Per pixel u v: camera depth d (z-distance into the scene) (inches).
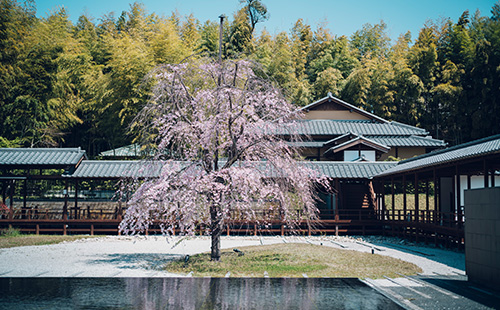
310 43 2277.3
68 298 331.3
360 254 575.5
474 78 1421.0
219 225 493.4
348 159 1097.4
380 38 2351.1
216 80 524.1
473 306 308.0
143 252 642.8
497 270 357.7
